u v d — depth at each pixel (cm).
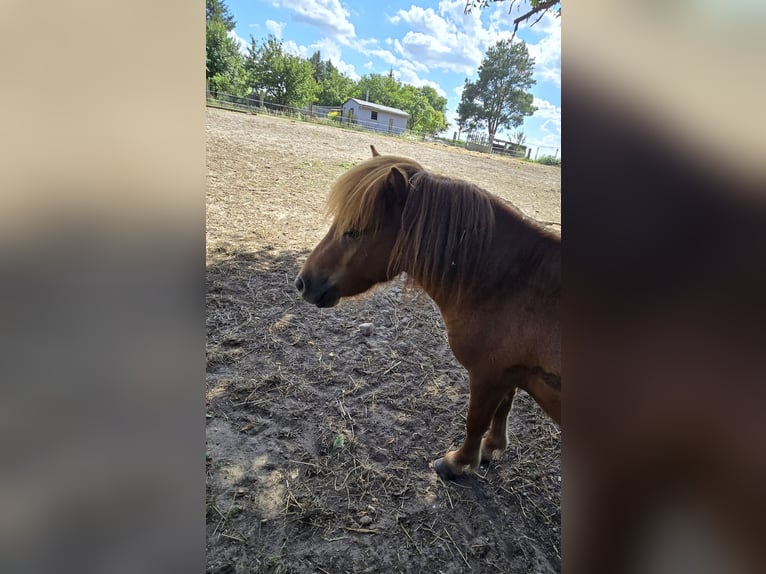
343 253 155
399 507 162
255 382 228
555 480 180
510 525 158
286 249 404
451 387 237
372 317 311
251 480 169
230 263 364
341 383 234
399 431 201
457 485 174
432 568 142
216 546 143
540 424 217
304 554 143
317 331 284
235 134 991
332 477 173
